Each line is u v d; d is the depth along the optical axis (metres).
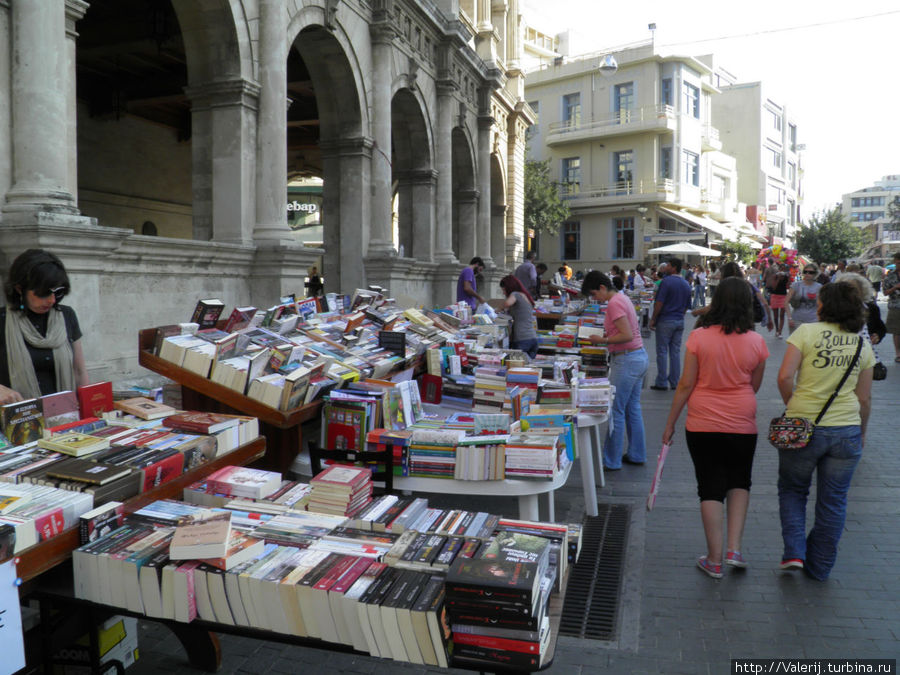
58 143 6.12
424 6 15.09
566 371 5.87
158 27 13.30
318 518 2.98
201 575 2.44
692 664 3.31
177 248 7.91
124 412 3.95
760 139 58.41
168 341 4.54
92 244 6.10
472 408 5.55
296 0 10.55
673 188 40.69
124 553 2.52
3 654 2.18
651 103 40.09
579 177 43.50
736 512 4.30
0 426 3.27
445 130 17.03
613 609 3.93
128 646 3.06
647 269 33.28
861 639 3.51
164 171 20.45
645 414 9.22
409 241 16.88
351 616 2.29
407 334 6.64
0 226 5.58
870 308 8.35
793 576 4.26
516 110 25.42
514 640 2.16
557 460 4.10
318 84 12.86
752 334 4.22
